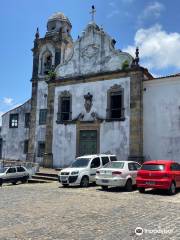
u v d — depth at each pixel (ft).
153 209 38.91
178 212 37.09
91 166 66.18
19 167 81.10
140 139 82.17
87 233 27.37
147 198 48.34
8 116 130.11
